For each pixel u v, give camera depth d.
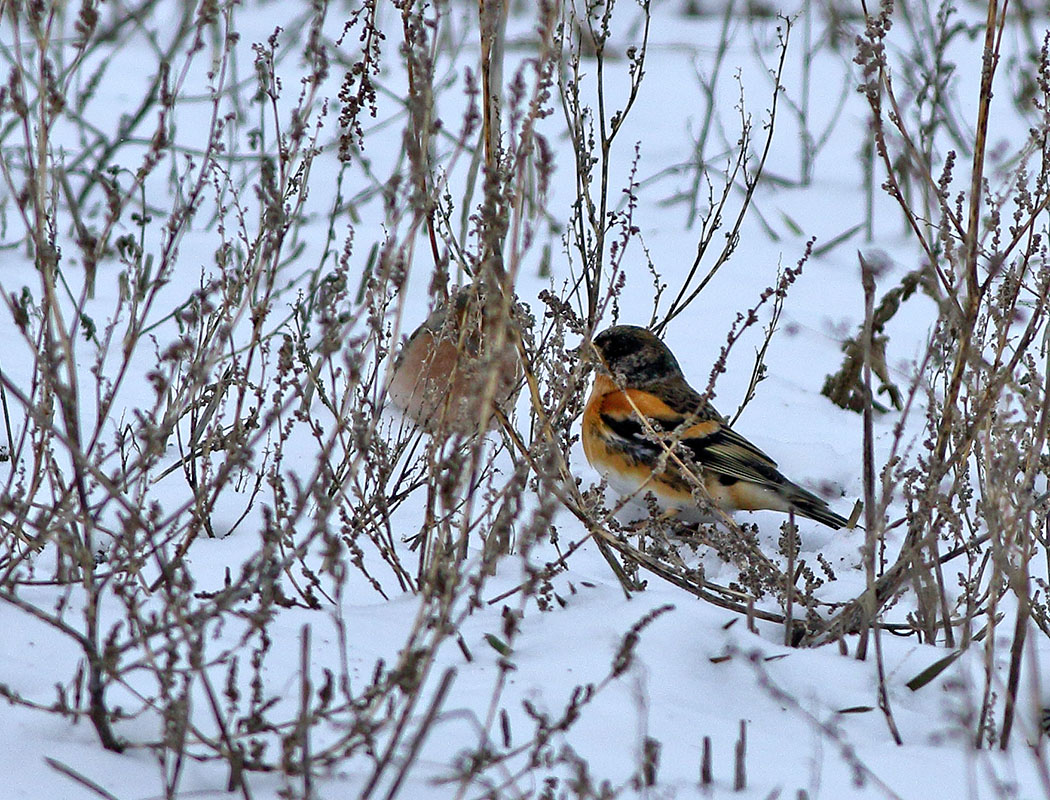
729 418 13.99
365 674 7.68
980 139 8.30
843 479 12.78
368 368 11.96
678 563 9.53
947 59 24.75
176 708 6.02
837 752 7.28
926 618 8.83
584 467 13.00
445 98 22.30
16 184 17.27
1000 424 8.03
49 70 7.05
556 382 9.91
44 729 6.53
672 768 6.85
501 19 8.78
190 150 19.91
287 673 7.52
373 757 6.40
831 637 8.85
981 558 10.66
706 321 16.31
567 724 6.34
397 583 9.61
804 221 19.73
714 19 29.30
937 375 11.88
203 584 9.07
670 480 11.80
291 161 8.23
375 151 20.88
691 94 24.44
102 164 17.45
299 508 7.00
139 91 22.52
